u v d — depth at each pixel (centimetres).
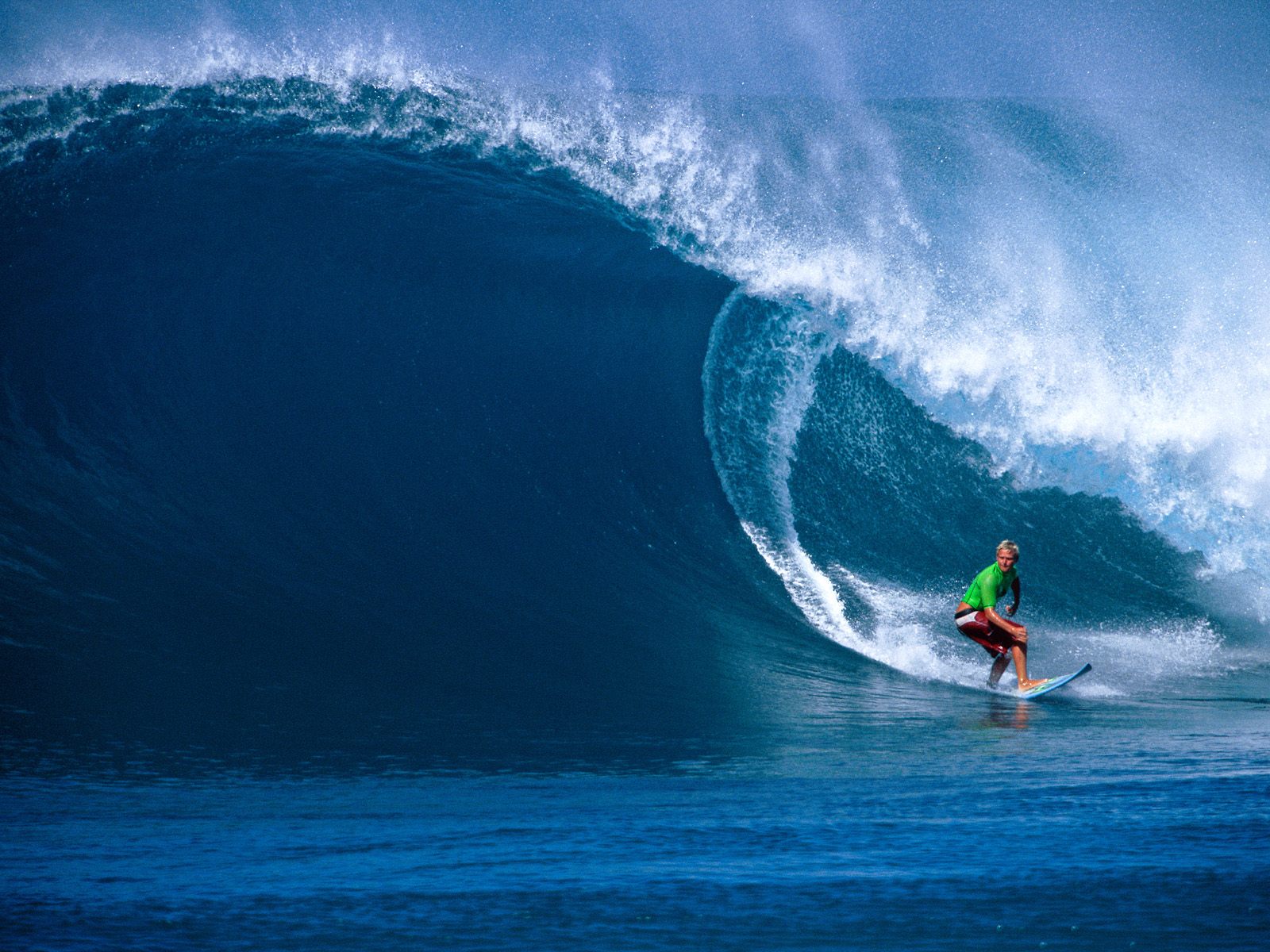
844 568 1454
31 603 1070
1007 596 1462
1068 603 1465
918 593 1426
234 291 1622
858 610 1357
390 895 484
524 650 1135
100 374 1463
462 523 1373
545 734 895
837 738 916
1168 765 809
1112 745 896
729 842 582
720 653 1188
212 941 421
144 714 877
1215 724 998
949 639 1302
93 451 1345
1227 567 1596
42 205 1703
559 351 1658
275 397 1486
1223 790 710
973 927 441
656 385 1647
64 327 1515
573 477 1481
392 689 994
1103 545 1595
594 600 1284
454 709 952
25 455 1317
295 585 1194
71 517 1230
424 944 421
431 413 1515
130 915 454
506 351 1639
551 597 1270
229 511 1296
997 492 1645
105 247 1647
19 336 1489
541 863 540
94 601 1093
